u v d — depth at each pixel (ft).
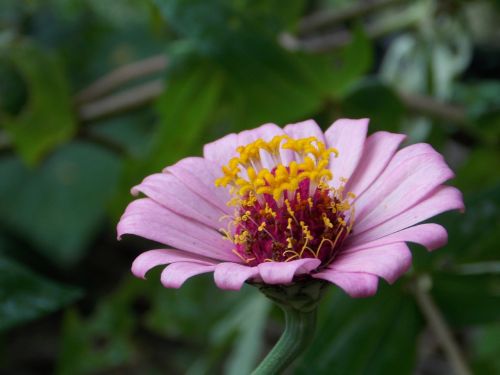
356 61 0.68
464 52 0.78
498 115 0.71
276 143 0.45
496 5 0.79
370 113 0.71
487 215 0.62
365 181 0.44
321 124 0.74
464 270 0.62
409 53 0.81
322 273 0.37
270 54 0.68
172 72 0.73
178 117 0.76
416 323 0.62
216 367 1.00
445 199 0.39
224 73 0.68
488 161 0.77
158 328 0.87
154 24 0.76
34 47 0.82
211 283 0.85
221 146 0.48
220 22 0.67
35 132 0.84
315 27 0.84
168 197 0.43
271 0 0.70
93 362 0.88
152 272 0.85
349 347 0.61
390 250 0.36
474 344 0.95
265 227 0.43
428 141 0.79
